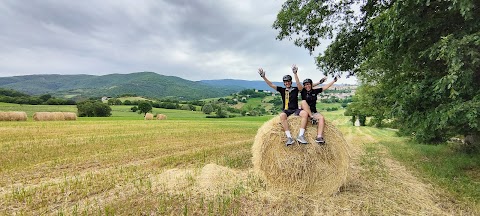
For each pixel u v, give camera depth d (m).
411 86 7.38
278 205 5.42
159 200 5.51
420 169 8.65
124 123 27.86
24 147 11.62
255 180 6.88
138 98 102.06
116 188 6.38
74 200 5.63
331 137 6.59
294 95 6.94
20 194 5.85
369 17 10.13
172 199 5.54
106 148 12.06
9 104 64.75
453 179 7.38
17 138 14.18
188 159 10.03
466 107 5.84
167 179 6.98
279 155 6.57
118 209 5.11
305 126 6.50
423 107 7.56
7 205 5.33
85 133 17.42
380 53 8.31
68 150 11.32
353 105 32.00
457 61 5.64
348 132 29.12
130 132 18.88
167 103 85.12
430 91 6.94
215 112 79.31
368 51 10.84
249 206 5.34
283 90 7.08
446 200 5.87
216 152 11.66
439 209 5.37
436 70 7.26
